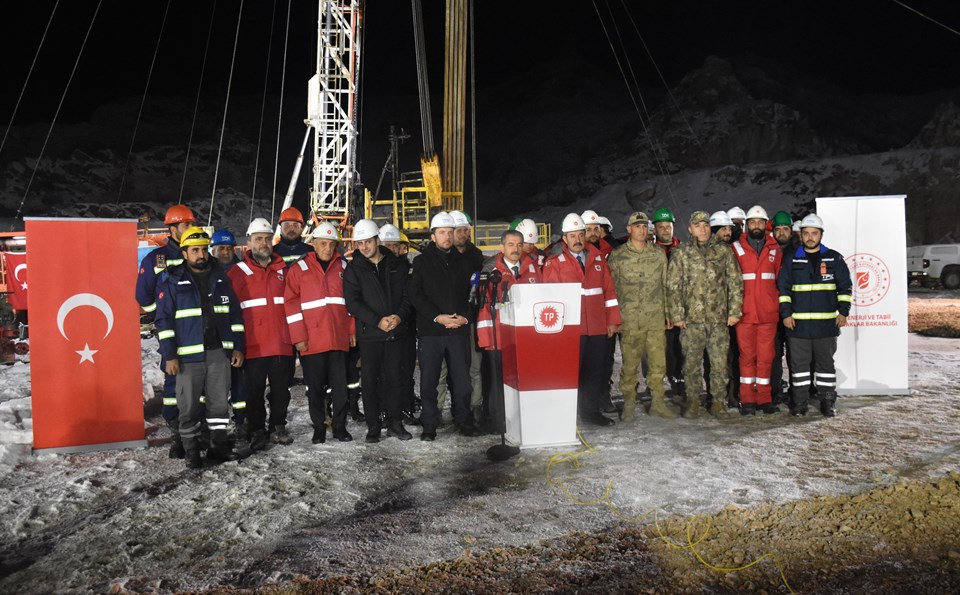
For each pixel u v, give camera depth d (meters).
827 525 4.07
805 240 6.93
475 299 6.26
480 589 3.46
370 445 6.28
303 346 6.29
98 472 5.65
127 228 6.39
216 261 5.98
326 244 6.49
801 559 3.69
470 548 3.92
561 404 6.00
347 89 25.02
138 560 3.96
